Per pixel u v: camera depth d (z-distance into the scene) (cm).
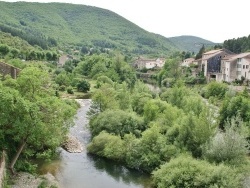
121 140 4378
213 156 3534
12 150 3428
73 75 11925
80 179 3553
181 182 3194
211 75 12838
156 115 5091
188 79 12588
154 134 4081
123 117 5038
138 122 5025
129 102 6194
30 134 3064
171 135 4175
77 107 7406
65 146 4506
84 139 5062
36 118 2919
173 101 6594
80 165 3975
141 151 4028
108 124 4984
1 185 2727
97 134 5078
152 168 3853
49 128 3070
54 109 3062
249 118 5334
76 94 9394
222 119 5575
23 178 3256
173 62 13212
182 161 3428
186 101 6084
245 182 2972
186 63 16588
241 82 10744
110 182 3538
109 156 4234
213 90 9006
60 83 10169
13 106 2822
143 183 3559
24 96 3206
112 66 13562
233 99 5728
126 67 13400
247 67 10844
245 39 16862
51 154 3891
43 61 16125
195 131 3891
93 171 3819
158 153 3928
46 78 3475
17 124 2873
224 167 3123
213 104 7600
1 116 2848
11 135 3334
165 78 12912
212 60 12962
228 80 11569
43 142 3431
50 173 3612
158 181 3441
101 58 14488
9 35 18788
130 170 3925
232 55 12688
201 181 3094
